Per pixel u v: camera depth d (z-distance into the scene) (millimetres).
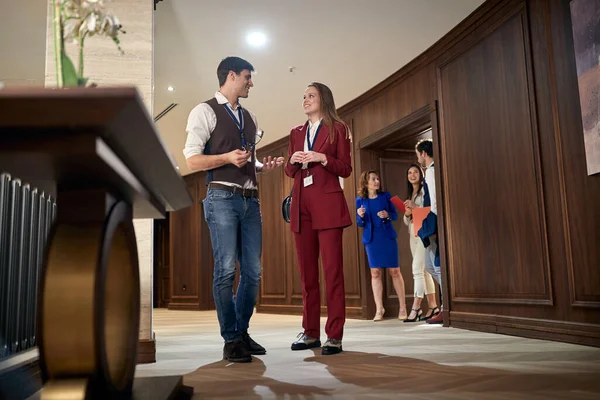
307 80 5637
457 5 4062
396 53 4957
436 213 4703
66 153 867
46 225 2156
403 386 1812
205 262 10133
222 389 1819
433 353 2709
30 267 1948
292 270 7680
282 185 7898
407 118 5227
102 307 1007
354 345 3150
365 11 4180
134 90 830
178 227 10797
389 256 5492
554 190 3334
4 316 1676
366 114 6059
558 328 3215
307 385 1863
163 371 2314
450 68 4566
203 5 4055
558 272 3291
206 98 6121
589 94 2934
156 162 1150
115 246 1231
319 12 4195
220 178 2586
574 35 3051
